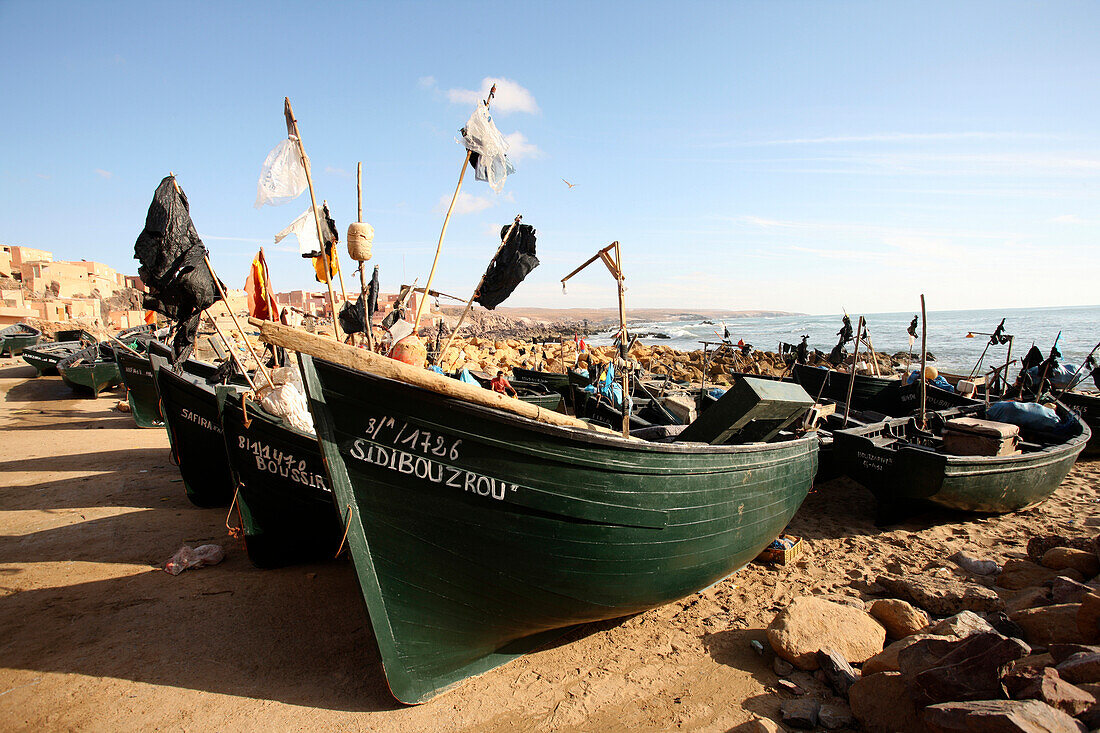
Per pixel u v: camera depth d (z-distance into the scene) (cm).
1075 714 301
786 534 761
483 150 527
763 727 362
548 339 7188
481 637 433
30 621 521
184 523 781
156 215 501
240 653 472
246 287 625
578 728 387
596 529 414
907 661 362
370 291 748
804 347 2355
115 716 393
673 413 1089
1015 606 486
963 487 719
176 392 790
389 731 382
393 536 392
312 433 551
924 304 948
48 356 2669
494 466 388
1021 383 1437
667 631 515
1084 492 918
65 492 927
